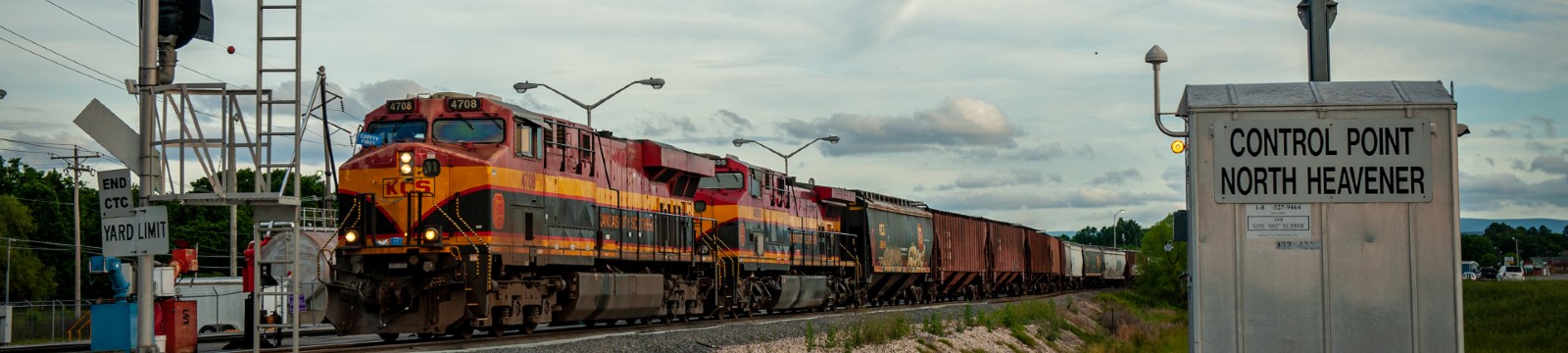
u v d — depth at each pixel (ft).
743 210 116.88
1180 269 260.21
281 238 137.80
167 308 66.54
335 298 76.84
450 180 76.59
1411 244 46.21
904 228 164.55
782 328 95.86
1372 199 46.42
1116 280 352.69
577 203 88.48
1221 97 47.75
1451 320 45.78
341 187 77.87
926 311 141.38
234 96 56.13
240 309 156.97
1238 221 47.21
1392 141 46.39
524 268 83.41
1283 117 47.01
